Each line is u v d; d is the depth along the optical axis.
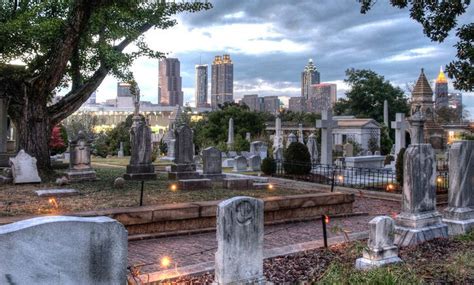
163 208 9.71
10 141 29.42
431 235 9.44
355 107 69.62
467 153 10.41
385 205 14.73
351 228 10.91
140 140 18.11
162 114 102.00
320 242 8.70
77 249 3.86
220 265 5.84
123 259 4.11
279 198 11.59
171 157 35.31
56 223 3.76
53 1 17.61
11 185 15.15
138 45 20.67
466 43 14.27
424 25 14.55
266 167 22.73
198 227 10.17
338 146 43.25
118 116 99.38
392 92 68.06
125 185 15.33
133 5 17.91
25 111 17.81
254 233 6.12
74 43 16.89
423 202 9.62
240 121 54.62
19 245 3.59
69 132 54.94
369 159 27.38
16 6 18.38
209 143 42.78
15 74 18.78
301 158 22.22
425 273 6.87
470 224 10.12
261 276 6.19
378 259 7.19
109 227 4.03
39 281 3.68
